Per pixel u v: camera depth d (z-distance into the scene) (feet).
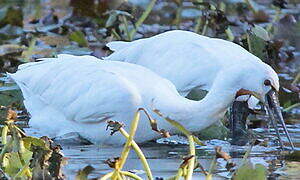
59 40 57.31
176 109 38.81
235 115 41.83
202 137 41.65
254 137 41.27
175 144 40.27
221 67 42.24
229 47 43.34
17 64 51.34
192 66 42.91
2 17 61.21
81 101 39.99
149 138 39.83
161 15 62.75
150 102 39.19
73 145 40.27
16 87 45.98
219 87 38.81
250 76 38.88
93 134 40.11
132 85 39.45
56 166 32.19
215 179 33.91
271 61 51.39
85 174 33.17
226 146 40.16
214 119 39.34
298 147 39.81
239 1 63.52
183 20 61.98
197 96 43.34
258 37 50.75
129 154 38.32
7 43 56.39
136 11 61.05
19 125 42.14
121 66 40.96
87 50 54.49
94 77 40.24
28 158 32.24
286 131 39.96
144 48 44.60
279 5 60.54
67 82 40.73
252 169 31.91
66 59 42.04
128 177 33.71
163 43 44.16
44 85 41.34
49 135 41.09
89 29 60.54
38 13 63.16
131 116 39.29
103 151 39.01
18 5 64.49
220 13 55.67
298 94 47.70
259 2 66.44
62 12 63.98
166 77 43.32
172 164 36.58
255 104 41.55
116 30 57.06
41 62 42.52
